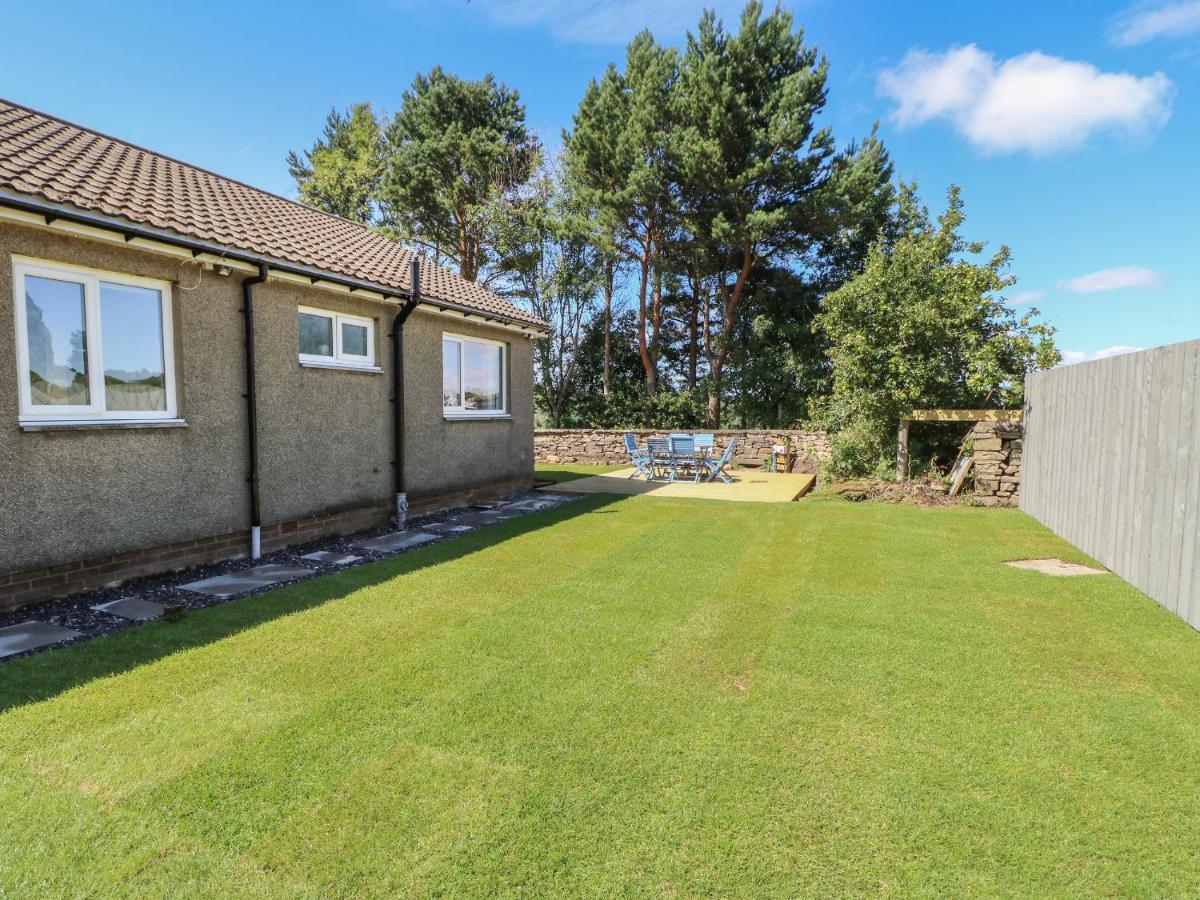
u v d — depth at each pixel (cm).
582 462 1844
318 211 1098
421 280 973
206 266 620
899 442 1195
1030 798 261
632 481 1362
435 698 343
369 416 834
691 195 2055
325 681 363
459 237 2553
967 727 316
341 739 302
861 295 1261
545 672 377
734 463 1769
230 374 651
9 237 476
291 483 725
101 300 548
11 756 285
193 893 210
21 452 488
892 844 234
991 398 1202
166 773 274
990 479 1069
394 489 880
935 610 495
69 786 264
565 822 244
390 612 485
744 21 1944
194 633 438
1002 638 437
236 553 664
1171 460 505
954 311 1198
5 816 245
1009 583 573
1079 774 277
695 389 2430
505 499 1107
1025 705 339
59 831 238
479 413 1078
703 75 1928
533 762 284
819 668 385
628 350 2672
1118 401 617
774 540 747
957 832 240
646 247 2244
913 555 677
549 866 222
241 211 791
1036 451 913
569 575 591
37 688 352
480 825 242
